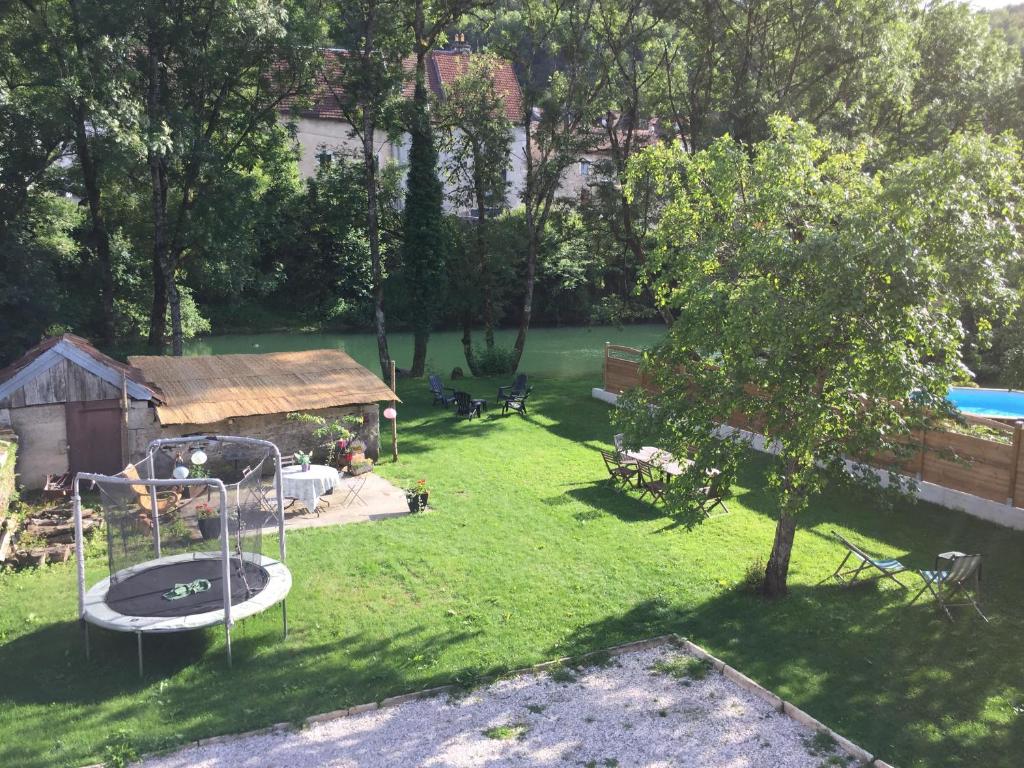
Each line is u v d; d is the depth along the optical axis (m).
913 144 32.44
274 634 11.48
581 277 55.62
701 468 11.84
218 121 31.41
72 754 8.58
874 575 13.55
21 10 26.22
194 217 29.78
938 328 10.11
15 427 18.08
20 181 29.62
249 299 59.88
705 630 11.70
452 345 52.34
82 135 28.56
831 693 9.98
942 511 16.81
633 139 37.38
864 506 17.19
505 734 8.98
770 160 11.46
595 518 16.62
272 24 25.80
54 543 14.92
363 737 8.95
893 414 11.06
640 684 10.20
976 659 10.80
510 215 43.00
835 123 29.69
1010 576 13.54
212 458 19.38
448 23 33.84
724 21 31.25
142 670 10.38
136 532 12.23
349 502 17.89
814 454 11.84
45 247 31.98
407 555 14.52
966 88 33.16
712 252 11.43
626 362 28.45
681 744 8.84
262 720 9.24
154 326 35.66
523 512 17.05
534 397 31.09
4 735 8.96
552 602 12.59
